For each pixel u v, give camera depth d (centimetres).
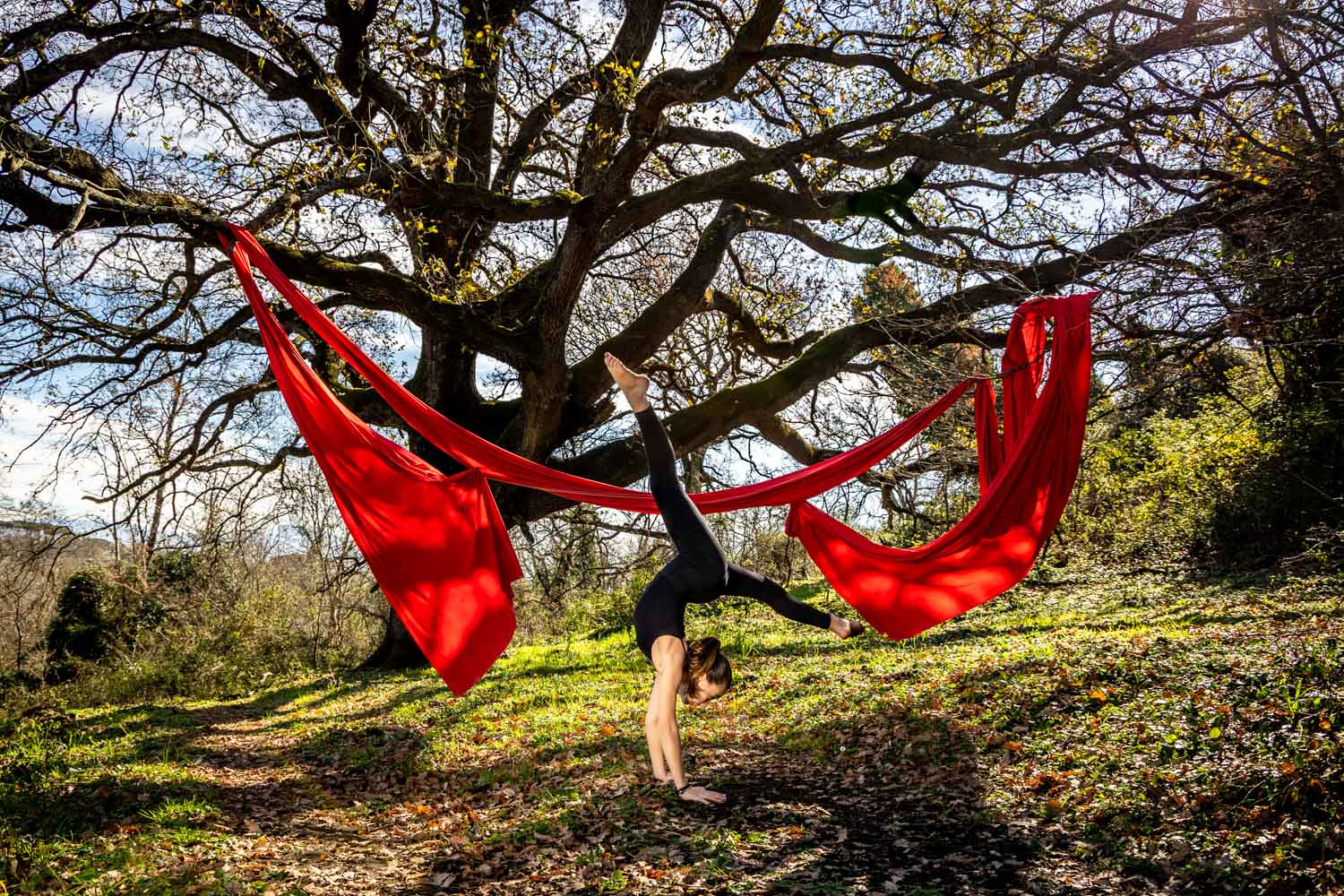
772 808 699
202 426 1845
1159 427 1983
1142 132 1027
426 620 646
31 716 1420
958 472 1403
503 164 1647
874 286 2033
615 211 1292
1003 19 1140
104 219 1103
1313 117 645
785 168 1204
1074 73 1046
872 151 1170
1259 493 1611
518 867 625
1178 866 527
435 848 709
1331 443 1471
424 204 1202
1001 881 535
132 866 627
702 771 839
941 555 739
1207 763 637
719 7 1398
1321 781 555
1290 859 500
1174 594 1567
